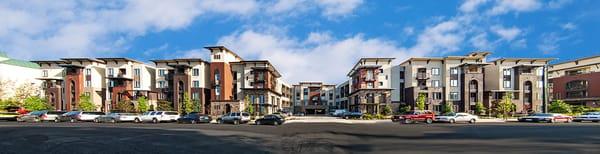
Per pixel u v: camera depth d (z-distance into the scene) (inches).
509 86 3002.0
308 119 2237.9
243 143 708.0
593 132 973.8
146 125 1437.0
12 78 3270.2
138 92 3056.1
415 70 3061.0
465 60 3011.8
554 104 2647.6
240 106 2965.1
